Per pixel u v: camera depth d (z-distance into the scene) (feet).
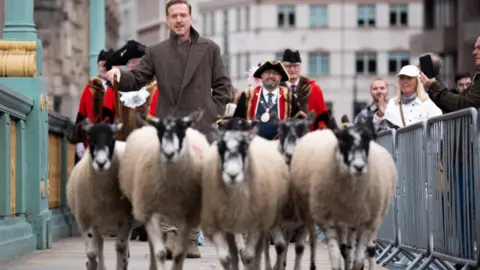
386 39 426.51
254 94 50.67
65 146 68.80
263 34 428.56
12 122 52.37
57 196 66.59
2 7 88.02
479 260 38.93
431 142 45.39
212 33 453.58
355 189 39.24
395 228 52.16
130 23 545.44
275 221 41.75
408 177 49.62
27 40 55.72
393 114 54.34
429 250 45.47
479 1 268.00
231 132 36.96
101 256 42.39
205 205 38.29
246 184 37.73
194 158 39.09
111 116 53.16
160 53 44.88
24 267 46.26
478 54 45.96
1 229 48.24
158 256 38.52
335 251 39.75
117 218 41.27
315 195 40.01
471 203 39.68
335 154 39.04
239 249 43.04
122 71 44.19
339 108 426.51
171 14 44.57
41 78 56.44
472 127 39.40
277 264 42.11
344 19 426.92
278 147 44.42
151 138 39.47
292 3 426.92
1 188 49.73
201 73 44.73
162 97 44.83
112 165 40.27
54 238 61.26
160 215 38.96
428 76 47.39
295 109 50.70
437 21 287.48
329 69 427.74
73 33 226.79
